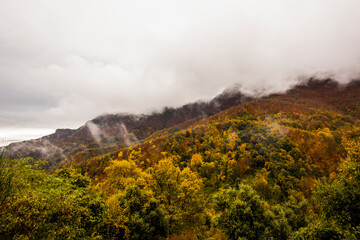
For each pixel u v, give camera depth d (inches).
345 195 501.4
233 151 4119.1
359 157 554.6
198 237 855.1
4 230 279.1
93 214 560.4
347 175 559.2
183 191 943.7
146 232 629.6
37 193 360.2
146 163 4264.3
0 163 319.6
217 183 2945.4
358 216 488.1
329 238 510.9
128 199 727.1
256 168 3543.3
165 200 882.8
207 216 1047.6
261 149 3959.2
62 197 412.8
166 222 722.2
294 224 1114.7
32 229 315.9
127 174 1093.8
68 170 826.2
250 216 830.5
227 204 908.6
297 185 2532.0
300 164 3238.2
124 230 615.8
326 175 2974.9
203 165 3181.6
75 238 397.7
